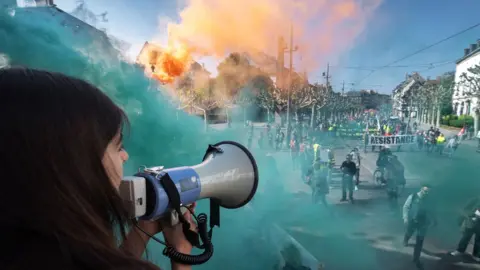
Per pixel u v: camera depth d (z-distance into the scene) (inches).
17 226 15.2
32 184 16.0
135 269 16.4
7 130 16.4
